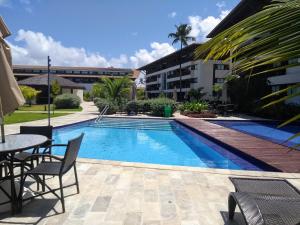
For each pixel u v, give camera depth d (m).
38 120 15.58
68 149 3.43
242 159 7.89
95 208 3.58
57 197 3.69
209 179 4.81
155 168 5.44
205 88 39.41
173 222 3.25
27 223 3.17
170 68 53.38
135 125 16.44
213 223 3.24
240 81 21.70
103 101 22.06
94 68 74.19
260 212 2.52
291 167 6.03
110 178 4.80
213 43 1.38
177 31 42.53
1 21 3.63
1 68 3.44
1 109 3.35
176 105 21.44
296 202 2.73
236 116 20.81
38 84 33.66
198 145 11.03
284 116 17.44
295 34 1.14
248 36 1.23
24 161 3.57
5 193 3.43
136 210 3.54
